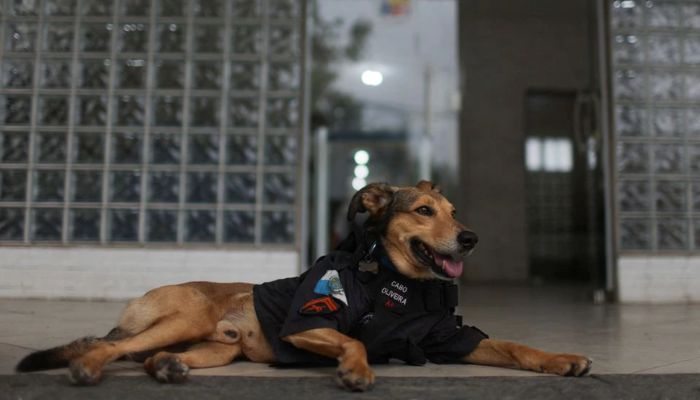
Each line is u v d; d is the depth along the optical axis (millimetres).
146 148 6258
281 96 6387
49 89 6215
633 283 6359
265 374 2904
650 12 6609
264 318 3029
